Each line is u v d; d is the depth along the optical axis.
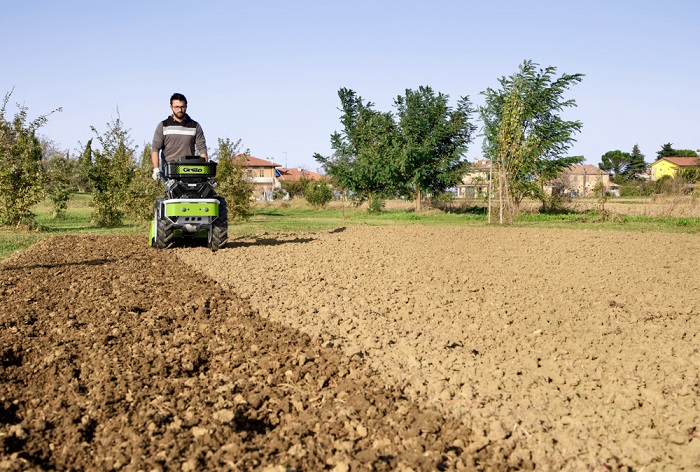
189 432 3.62
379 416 3.89
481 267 10.00
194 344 5.43
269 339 5.51
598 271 9.59
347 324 6.08
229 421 3.74
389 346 5.36
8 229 18.03
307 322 6.16
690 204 25.42
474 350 5.29
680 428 3.71
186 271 9.38
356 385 4.39
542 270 9.69
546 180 28.89
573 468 3.34
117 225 21.36
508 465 3.34
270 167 85.81
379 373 4.66
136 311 6.62
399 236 15.88
